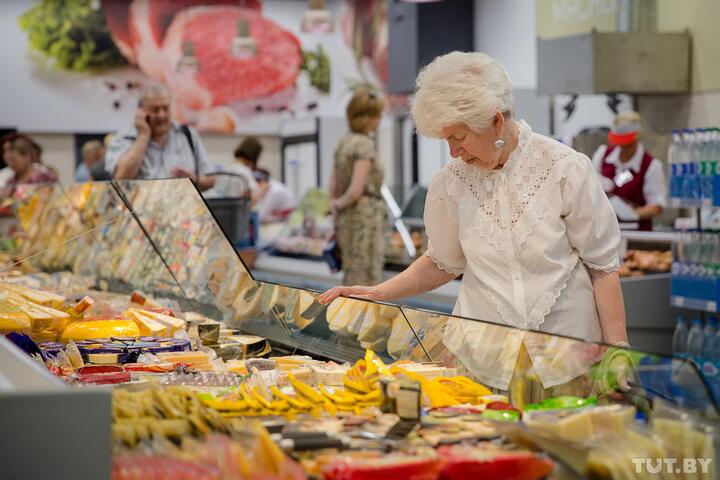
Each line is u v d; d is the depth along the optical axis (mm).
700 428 1502
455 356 1984
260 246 9617
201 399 1913
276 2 12188
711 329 5223
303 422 1760
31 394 1502
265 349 2789
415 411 1731
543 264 2436
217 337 2908
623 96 7680
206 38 11875
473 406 1832
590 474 1504
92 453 1532
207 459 1612
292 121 11703
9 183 10383
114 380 2387
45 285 4062
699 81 6832
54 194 4598
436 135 2398
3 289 3559
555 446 1520
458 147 2414
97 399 1530
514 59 9836
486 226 2508
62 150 11359
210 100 11984
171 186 3660
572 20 7824
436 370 2031
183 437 1645
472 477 1484
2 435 1491
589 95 8297
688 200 5246
